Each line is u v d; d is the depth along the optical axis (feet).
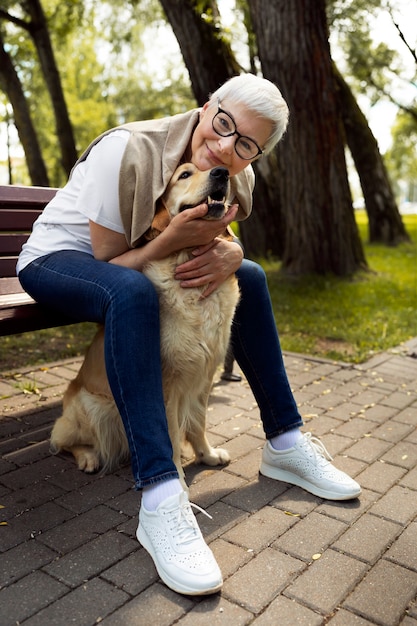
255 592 5.56
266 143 6.97
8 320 7.51
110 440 8.11
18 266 7.86
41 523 6.79
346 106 41.78
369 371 13.32
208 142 6.88
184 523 5.95
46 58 36.55
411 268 30.45
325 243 24.95
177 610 5.30
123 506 7.24
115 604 5.37
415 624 5.20
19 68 56.59
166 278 6.87
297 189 24.49
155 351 6.40
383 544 6.43
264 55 22.80
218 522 6.82
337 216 24.80
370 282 24.26
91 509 7.15
